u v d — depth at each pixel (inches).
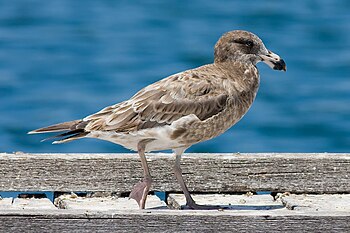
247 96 474.6
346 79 1322.6
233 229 382.0
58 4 1860.2
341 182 482.0
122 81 1316.4
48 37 1603.1
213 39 1585.9
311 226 382.6
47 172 477.1
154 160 479.8
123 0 1914.4
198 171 480.7
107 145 1023.6
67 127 451.2
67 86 1288.1
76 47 1533.0
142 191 441.1
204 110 454.3
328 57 1450.5
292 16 1758.1
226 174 482.0
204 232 382.0
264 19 1744.6
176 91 453.7
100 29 1670.8
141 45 1544.0
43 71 1369.3
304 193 482.0
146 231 381.4
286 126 1119.6
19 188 476.4
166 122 449.1
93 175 478.6
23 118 1138.7
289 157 482.0
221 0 1897.1
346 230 382.6
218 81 463.8
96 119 448.5
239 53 479.8
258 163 482.0
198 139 459.2
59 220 380.5
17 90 1261.1
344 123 1134.4
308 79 1321.4
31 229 379.9
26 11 1790.1
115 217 380.8
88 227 381.1
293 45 1537.9
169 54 1485.0
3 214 378.3
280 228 382.6
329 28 1654.8
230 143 1044.5
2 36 1605.6
